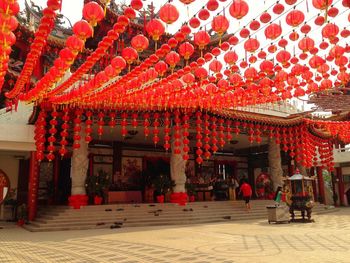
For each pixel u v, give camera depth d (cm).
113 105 1706
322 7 553
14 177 2289
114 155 2511
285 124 2303
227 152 3073
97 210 1752
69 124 1980
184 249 967
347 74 875
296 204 1708
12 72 2069
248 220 1872
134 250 973
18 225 1877
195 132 2348
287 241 1084
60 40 2244
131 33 2145
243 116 2108
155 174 2659
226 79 1101
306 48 729
